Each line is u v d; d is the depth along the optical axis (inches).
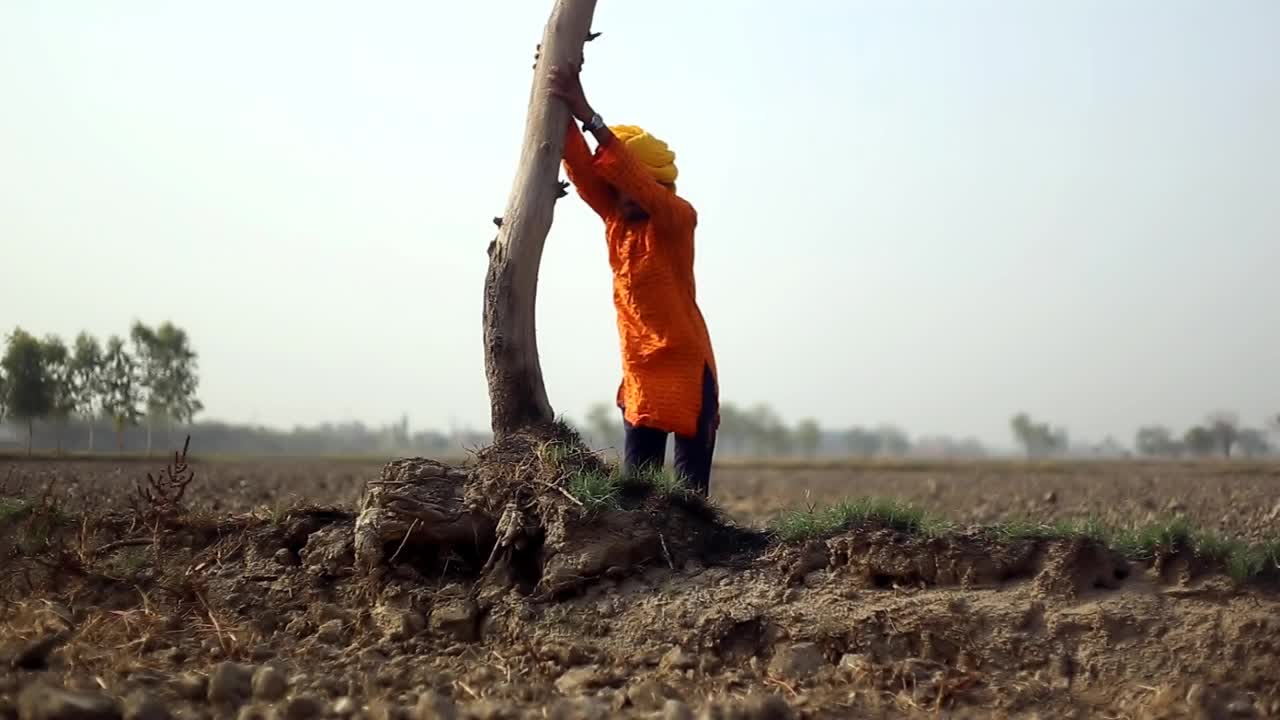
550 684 220.7
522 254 284.2
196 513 312.0
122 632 243.0
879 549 246.2
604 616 247.9
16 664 215.9
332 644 247.6
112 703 186.9
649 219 285.1
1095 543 237.8
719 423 298.7
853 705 207.6
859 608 235.8
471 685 217.2
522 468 273.1
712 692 211.9
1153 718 196.1
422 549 271.1
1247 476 1413.6
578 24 286.2
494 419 287.4
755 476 1508.4
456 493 275.3
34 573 281.4
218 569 284.7
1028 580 238.4
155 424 1550.2
